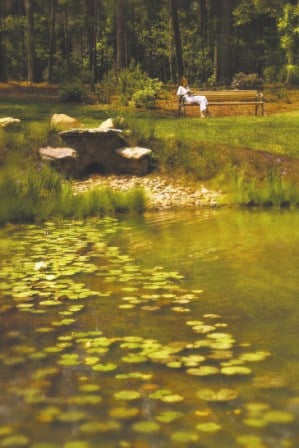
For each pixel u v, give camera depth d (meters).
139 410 3.58
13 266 7.20
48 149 13.91
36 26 41.53
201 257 7.61
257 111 23.36
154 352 4.48
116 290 6.18
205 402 3.68
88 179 13.70
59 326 5.11
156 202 12.30
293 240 8.55
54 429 3.36
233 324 5.10
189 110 23.06
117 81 27.31
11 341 4.76
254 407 3.61
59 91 24.69
